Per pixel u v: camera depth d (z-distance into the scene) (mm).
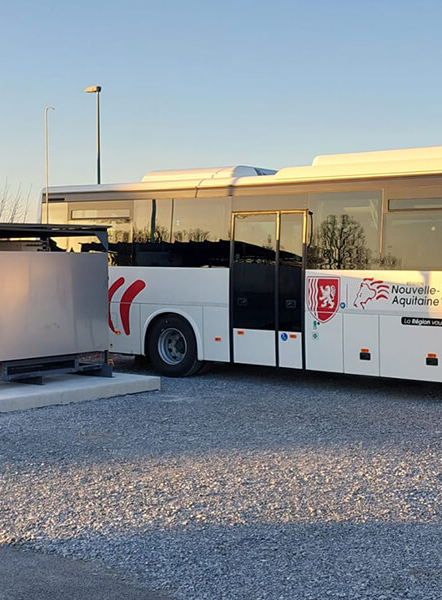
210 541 6379
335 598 5328
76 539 6449
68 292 13133
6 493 7656
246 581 5609
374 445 9586
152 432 10258
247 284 14398
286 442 9742
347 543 6316
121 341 16000
